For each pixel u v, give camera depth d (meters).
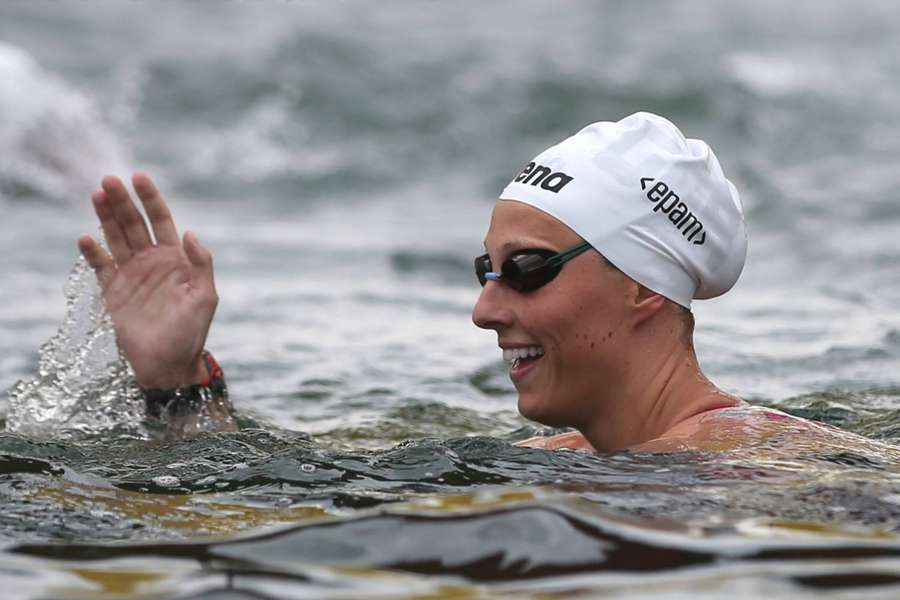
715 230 14.49
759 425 14.05
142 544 11.41
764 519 11.41
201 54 83.62
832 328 25.88
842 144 57.75
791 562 10.37
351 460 13.87
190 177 58.59
